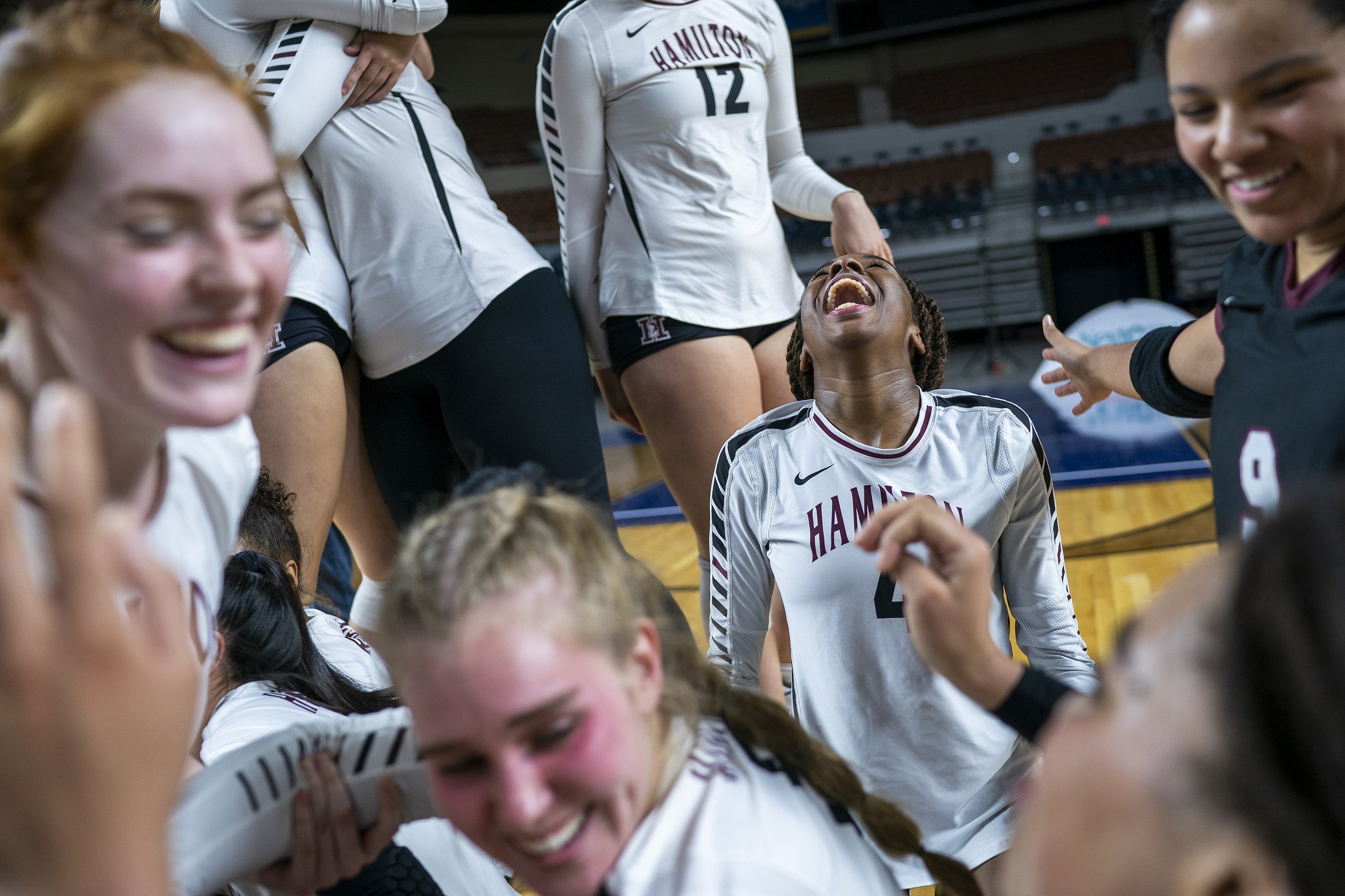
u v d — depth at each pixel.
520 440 1.94
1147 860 0.36
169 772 0.45
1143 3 16.45
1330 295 0.92
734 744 0.89
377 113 1.93
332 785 0.89
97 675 0.42
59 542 0.42
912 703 1.52
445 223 1.93
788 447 1.62
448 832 1.11
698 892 0.74
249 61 1.88
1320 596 0.34
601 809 0.74
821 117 17.17
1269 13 0.77
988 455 1.56
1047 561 1.61
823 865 0.80
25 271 0.62
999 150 16.45
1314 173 0.81
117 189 0.59
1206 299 14.34
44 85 0.59
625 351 2.07
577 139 2.05
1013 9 16.55
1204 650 0.37
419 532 0.76
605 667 0.72
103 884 0.43
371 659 1.65
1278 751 0.34
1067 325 15.16
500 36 16.75
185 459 0.84
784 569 1.60
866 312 1.54
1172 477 6.67
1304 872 0.34
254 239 0.65
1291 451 0.93
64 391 0.42
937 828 1.53
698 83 2.03
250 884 1.03
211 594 0.90
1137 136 15.50
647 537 6.66
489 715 0.69
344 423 1.92
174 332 0.62
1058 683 0.89
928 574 0.88
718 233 2.05
